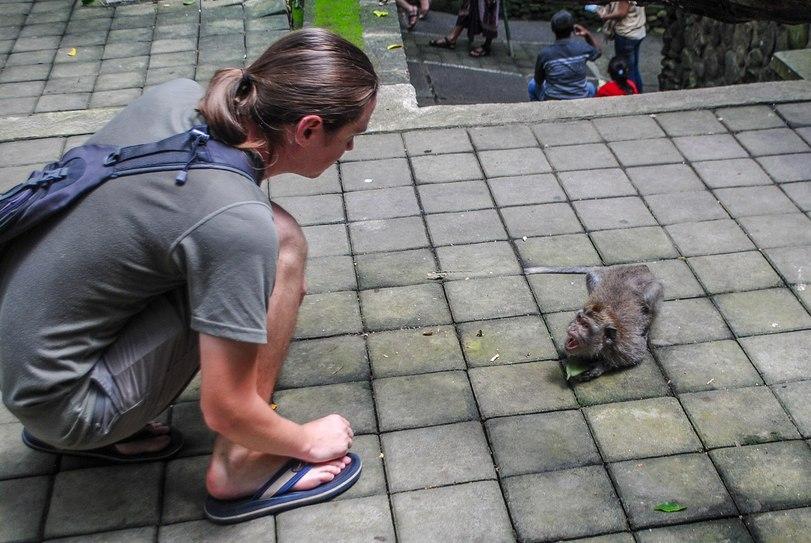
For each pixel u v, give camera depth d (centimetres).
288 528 272
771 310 367
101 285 220
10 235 219
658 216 431
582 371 326
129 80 592
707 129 507
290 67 218
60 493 283
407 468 294
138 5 716
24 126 513
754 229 420
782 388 327
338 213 434
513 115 521
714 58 808
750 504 280
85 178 215
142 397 242
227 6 710
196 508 278
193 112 231
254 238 213
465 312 367
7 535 269
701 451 300
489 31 1104
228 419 233
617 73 786
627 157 481
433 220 429
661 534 270
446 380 332
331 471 279
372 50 617
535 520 275
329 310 368
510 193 450
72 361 228
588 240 413
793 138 497
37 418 235
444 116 520
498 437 306
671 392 327
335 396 324
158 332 237
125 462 293
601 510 278
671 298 376
